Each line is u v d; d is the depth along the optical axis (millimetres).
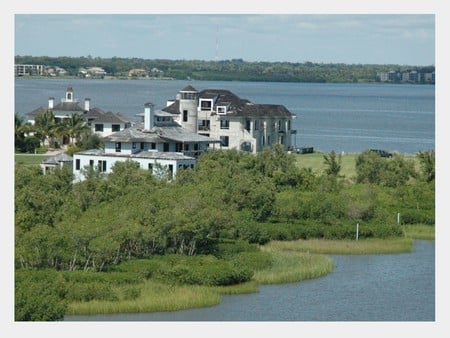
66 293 150375
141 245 180875
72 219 178625
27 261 162875
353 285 173250
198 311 151625
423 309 156375
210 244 193000
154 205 190875
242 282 169500
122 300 151375
